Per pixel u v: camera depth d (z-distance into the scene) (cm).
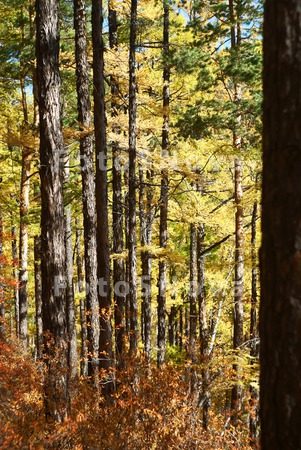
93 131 1029
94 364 934
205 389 869
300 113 177
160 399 594
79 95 1040
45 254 657
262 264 191
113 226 1420
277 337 180
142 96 1276
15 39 1650
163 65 1274
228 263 1276
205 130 1219
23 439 478
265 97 191
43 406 596
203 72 1232
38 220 1625
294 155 177
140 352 705
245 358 1005
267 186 188
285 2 182
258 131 1181
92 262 1053
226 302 1692
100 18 952
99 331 940
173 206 1479
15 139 1192
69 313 1661
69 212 1742
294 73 179
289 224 177
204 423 855
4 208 1709
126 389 631
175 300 2002
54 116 665
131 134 1123
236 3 1177
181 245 2052
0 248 1593
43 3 662
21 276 1738
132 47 1120
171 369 643
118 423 563
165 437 558
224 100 1392
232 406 1042
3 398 539
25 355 1128
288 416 176
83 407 622
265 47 192
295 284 175
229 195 1573
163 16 1387
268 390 184
